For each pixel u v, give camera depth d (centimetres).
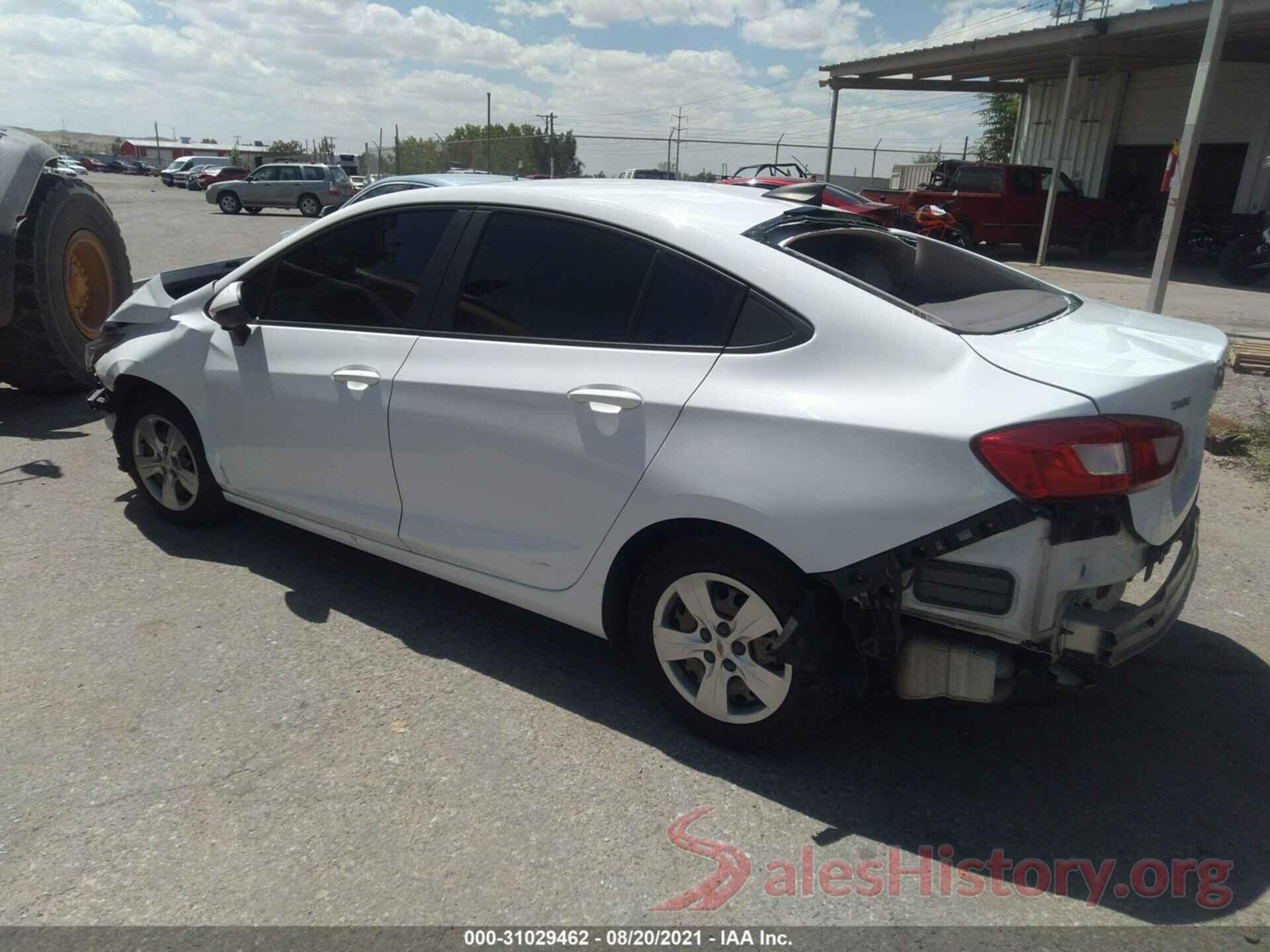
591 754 289
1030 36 1866
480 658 345
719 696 285
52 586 393
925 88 2469
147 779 273
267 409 378
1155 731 307
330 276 367
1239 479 561
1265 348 857
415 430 330
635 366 284
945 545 234
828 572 248
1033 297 318
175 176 4953
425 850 247
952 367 246
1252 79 1947
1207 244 1973
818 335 261
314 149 7006
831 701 268
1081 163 2402
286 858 243
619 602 306
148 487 457
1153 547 252
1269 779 283
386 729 299
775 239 288
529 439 301
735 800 269
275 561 424
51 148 672
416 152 4631
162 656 340
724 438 262
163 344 420
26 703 309
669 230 290
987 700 246
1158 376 244
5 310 603
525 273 317
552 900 231
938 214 1869
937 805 268
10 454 568
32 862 240
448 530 333
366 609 382
